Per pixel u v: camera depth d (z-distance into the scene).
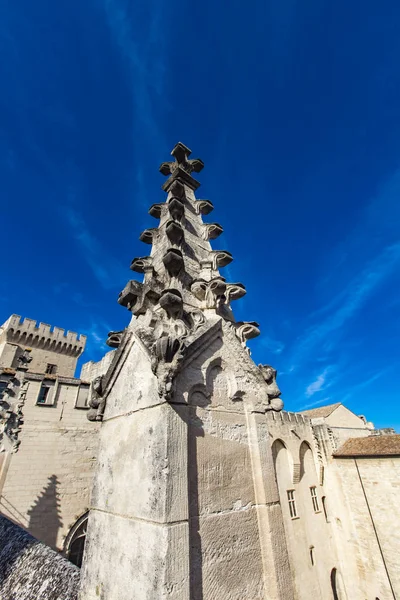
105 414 3.76
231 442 3.34
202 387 3.29
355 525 20.06
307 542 18.00
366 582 18.66
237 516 3.02
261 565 3.00
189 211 6.42
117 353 3.82
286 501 18.36
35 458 15.41
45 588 3.66
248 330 4.59
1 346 35.06
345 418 28.91
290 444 20.55
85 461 16.59
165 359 2.87
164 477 2.50
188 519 2.52
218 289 4.31
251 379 3.94
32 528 14.05
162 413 2.79
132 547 2.58
